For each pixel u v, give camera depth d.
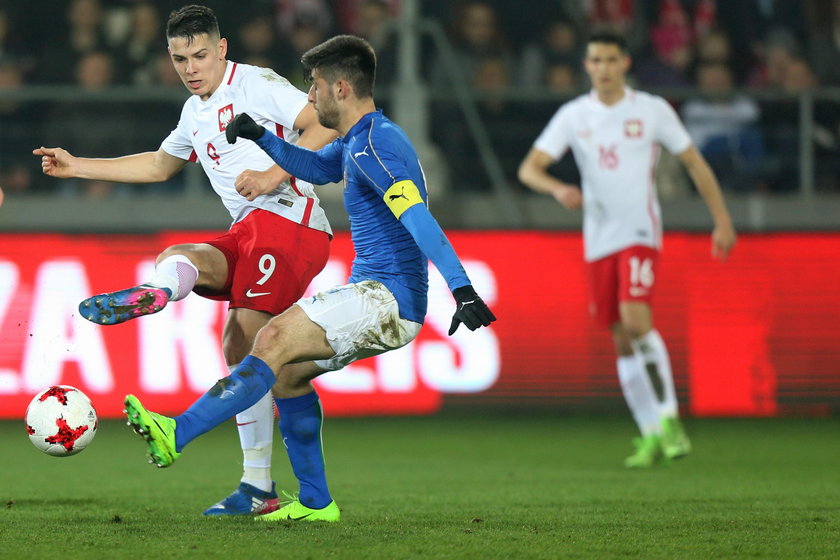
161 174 18.80
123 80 43.91
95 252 37.09
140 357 36.34
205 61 17.38
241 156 17.77
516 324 38.22
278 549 13.82
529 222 40.50
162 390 36.31
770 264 39.00
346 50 15.41
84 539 14.62
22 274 36.59
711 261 38.78
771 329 38.81
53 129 41.56
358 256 15.82
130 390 36.28
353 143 15.25
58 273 36.75
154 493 20.78
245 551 13.66
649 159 27.53
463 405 37.78
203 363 36.44
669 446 26.42
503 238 38.47
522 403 37.97
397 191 14.62
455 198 40.19
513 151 43.28
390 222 15.45
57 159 18.22
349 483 22.80
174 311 36.50
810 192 41.75
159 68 44.09
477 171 42.97
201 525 15.98
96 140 41.44
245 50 44.47
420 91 40.06
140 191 41.94
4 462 26.81
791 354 38.84
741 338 38.72
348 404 37.38
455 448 30.41
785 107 44.12
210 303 36.59
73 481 22.94
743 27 48.22
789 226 40.34
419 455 28.70
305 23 47.00
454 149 42.88
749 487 22.19
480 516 17.38
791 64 46.44
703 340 38.59
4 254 36.59
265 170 17.50
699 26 48.03
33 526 15.88
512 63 45.50
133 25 44.50
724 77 46.09
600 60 27.25
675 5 48.03
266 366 14.59
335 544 14.25
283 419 16.34
